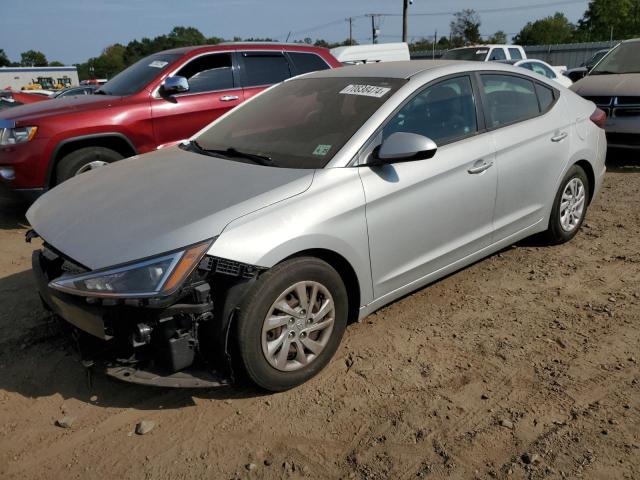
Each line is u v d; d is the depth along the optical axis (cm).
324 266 310
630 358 336
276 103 416
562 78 1399
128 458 271
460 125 389
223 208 288
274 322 295
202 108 671
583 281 439
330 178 317
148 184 335
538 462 258
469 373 327
